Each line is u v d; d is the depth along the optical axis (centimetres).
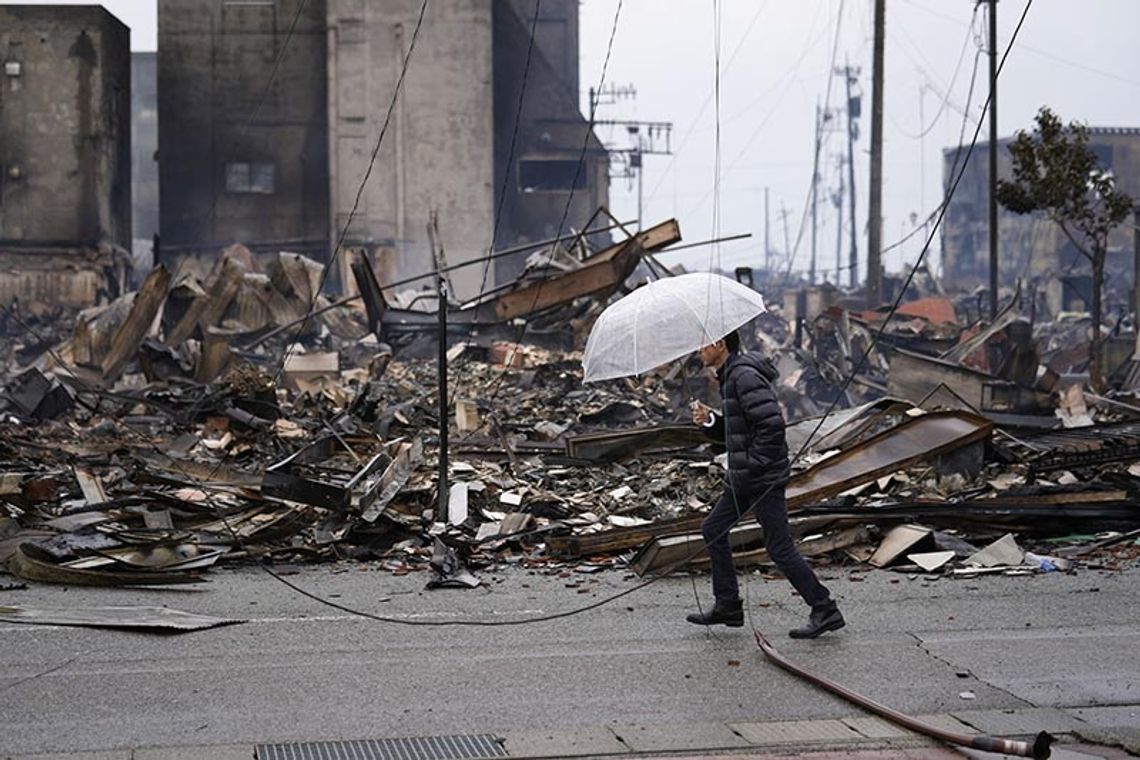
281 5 5944
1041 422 1925
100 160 5378
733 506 761
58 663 713
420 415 1814
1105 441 1386
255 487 1183
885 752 550
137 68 8925
